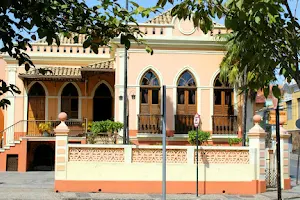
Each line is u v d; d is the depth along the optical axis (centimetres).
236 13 502
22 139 2398
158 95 2331
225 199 1461
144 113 2316
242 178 1590
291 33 531
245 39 518
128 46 521
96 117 2700
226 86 2366
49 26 458
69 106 2702
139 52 2328
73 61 2783
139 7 538
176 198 1462
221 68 2209
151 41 2327
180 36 2345
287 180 1720
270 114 1952
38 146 2486
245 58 539
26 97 2659
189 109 2348
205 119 2342
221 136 2319
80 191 1544
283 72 541
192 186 1566
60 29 505
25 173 2280
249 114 2341
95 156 1558
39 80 2625
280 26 525
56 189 1541
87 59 2788
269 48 516
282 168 1714
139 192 1552
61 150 1551
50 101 2688
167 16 2519
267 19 513
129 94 2309
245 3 477
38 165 2489
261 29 508
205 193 1570
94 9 516
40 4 433
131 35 523
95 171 1553
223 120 2347
